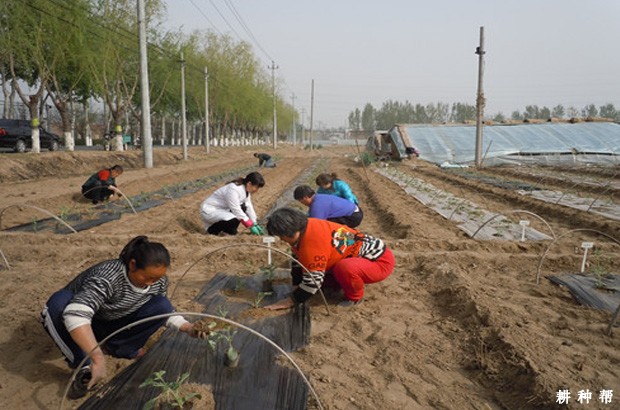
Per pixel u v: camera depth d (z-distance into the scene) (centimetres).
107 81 2361
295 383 320
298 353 365
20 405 296
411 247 680
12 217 895
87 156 1947
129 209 1023
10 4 1666
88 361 302
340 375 335
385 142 3262
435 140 2784
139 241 294
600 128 2728
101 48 2112
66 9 1798
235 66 4481
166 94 3291
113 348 337
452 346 381
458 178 1809
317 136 15162
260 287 504
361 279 448
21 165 1570
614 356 354
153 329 339
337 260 444
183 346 365
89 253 627
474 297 450
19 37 1686
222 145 4969
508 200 1238
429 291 506
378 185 1631
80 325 269
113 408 289
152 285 319
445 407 303
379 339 392
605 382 315
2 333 380
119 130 2447
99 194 1066
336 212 584
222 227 773
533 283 527
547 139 2616
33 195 1148
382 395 313
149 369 331
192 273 563
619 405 288
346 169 2466
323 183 666
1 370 332
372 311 451
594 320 425
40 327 395
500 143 2614
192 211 1034
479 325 405
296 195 581
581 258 605
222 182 1697
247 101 4956
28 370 335
